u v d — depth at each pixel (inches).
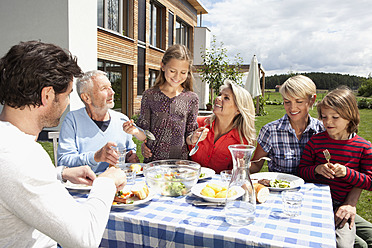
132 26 394.6
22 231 36.9
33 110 38.9
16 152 34.0
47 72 37.5
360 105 865.5
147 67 449.4
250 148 48.3
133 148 101.6
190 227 45.4
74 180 60.3
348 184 77.4
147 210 53.1
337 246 64.6
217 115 92.7
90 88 86.7
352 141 78.2
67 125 88.2
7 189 33.0
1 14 257.6
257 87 443.2
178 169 68.4
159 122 95.1
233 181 48.7
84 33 257.0
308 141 85.2
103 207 40.3
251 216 47.0
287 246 39.7
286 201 51.4
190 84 102.3
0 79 37.1
